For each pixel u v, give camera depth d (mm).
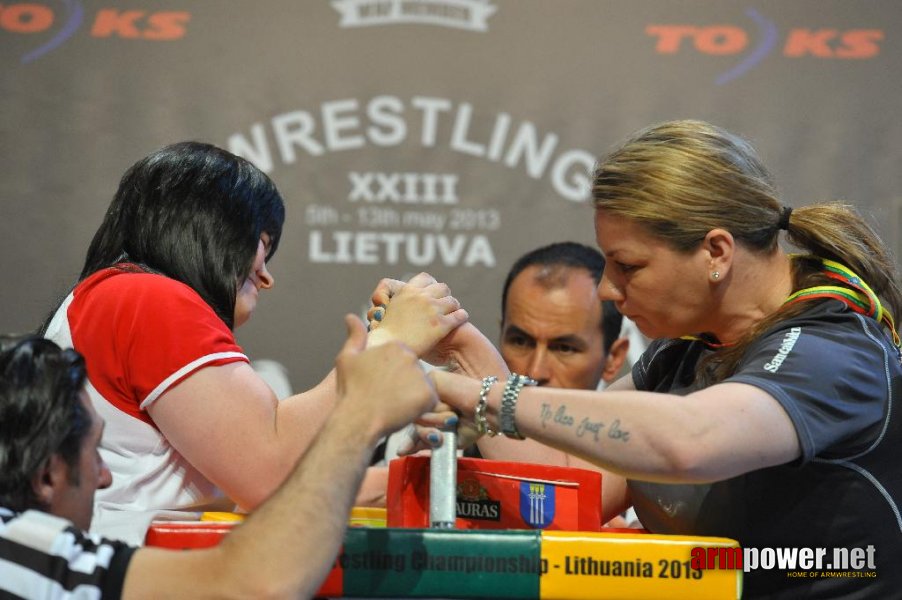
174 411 1813
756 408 1573
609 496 2162
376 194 3613
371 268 3602
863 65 3596
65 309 1934
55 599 1381
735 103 3611
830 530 1727
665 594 1484
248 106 3615
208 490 1987
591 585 1489
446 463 1646
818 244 1842
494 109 3633
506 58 3637
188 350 1826
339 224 3602
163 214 2018
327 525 1417
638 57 3625
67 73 3592
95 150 3586
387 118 3625
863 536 1720
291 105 3615
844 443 1688
